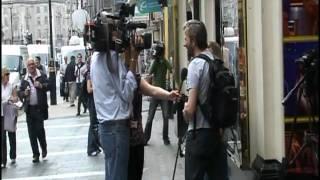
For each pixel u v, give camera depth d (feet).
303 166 20.40
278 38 21.54
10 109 34.53
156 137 41.19
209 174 17.06
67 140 43.96
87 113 66.49
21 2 357.20
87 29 15.35
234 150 27.50
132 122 16.01
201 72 16.19
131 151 16.19
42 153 36.01
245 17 24.63
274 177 22.33
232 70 28.48
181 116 19.63
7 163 34.88
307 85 17.03
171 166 30.01
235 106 16.33
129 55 15.85
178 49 50.93
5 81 34.58
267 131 22.75
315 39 21.29
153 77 38.65
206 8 34.60
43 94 35.12
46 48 138.41
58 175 30.25
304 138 19.90
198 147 16.37
